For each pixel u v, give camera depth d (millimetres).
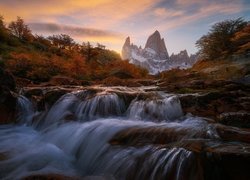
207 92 9672
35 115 9492
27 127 9023
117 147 5758
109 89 10617
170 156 4641
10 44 30859
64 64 21516
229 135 5242
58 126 8023
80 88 11258
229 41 21922
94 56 38656
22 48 30344
